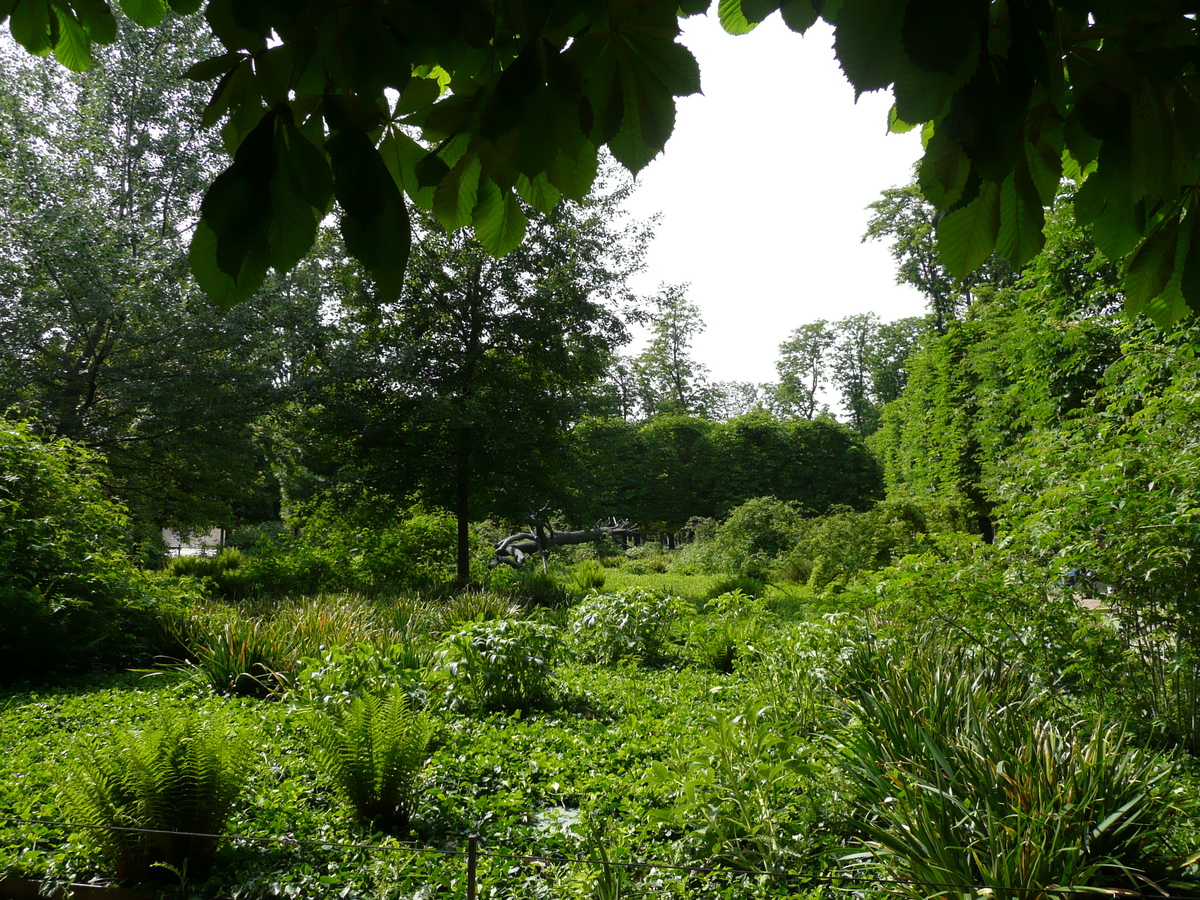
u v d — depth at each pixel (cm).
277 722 602
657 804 457
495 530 2578
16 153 1582
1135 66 106
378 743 431
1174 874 322
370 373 1645
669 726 621
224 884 364
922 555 687
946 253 122
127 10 135
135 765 368
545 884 367
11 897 340
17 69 1695
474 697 689
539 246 1695
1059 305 1091
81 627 793
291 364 1786
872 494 4219
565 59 107
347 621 899
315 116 111
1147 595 557
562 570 2355
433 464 1652
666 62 109
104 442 1620
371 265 106
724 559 2344
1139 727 539
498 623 734
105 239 1597
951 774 351
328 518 1736
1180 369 655
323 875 372
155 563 1895
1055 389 1108
